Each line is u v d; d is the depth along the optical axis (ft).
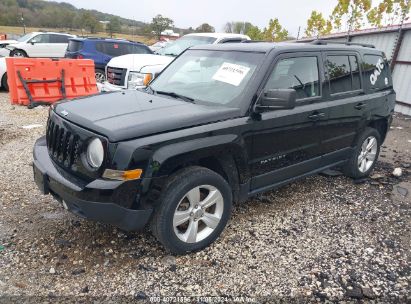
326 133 14.34
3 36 84.58
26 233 11.39
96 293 9.09
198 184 10.27
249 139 11.32
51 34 59.21
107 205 9.07
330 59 14.47
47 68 30.25
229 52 13.32
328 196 15.71
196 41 31.07
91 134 9.42
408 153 23.21
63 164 10.22
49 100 30.45
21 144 20.08
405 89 38.19
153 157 9.27
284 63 12.50
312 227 12.91
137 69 25.67
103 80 42.04
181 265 10.35
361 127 16.31
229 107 11.27
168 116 10.17
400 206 15.11
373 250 11.67
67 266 10.00
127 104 11.26
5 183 14.87
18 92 29.30
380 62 17.74
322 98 13.89
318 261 10.91
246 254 11.04
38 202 13.42
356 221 13.57
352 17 58.75
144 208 9.49
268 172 12.53
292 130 12.67
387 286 9.96
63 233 11.50
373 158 17.95
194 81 13.07
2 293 8.87
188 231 10.59
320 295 9.48
